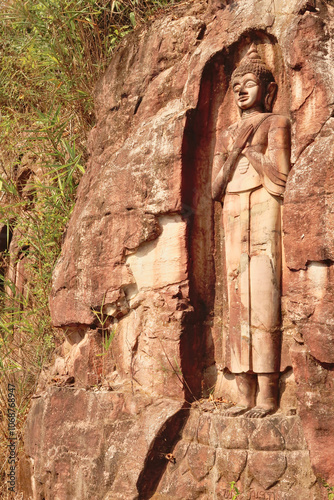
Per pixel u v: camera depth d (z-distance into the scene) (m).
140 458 4.62
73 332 5.96
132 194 5.21
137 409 4.91
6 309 7.59
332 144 4.01
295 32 4.30
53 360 6.45
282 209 4.47
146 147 5.17
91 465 5.01
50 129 7.27
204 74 4.89
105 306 5.43
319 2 4.44
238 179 4.65
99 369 5.51
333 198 3.93
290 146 4.49
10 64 8.22
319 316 3.94
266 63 4.73
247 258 4.51
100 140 5.90
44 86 7.86
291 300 4.09
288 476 4.04
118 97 5.78
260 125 4.57
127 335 5.27
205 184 4.98
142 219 5.08
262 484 4.10
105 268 5.40
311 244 3.99
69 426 5.39
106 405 5.14
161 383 4.88
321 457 3.90
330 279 3.93
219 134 4.95
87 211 5.69
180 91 5.20
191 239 4.87
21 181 7.96
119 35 7.15
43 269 7.09
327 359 3.88
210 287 4.93
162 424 4.63
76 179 7.00
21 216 7.72
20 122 8.05
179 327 4.78
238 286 4.56
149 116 5.41
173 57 5.36
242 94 4.70
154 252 5.05
